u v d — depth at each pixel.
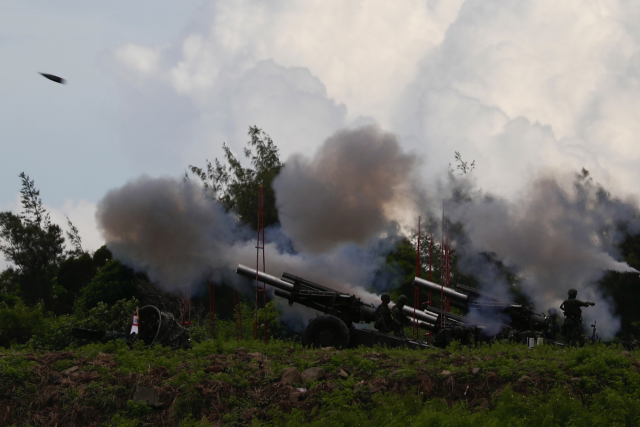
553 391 14.01
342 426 13.06
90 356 16.52
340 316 20.23
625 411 13.13
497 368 15.10
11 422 14.01
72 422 14.04
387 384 14.77
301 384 15.07
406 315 21.75
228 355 16.89
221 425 13.87
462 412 13.34
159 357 16.56
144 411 14.40
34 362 15.72
